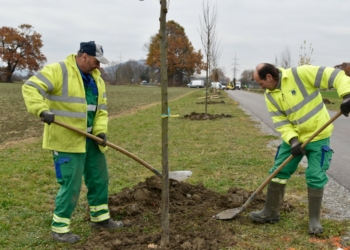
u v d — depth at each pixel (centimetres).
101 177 448
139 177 704
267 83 444
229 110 2220
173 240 413
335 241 416
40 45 8656
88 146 435
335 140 1131
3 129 1384
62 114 409
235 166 776
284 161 439
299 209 516
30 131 1335
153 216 488
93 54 413
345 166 791
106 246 405
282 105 445
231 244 408
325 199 570
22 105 2477
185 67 8881
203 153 911
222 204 526
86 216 494
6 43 8362
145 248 397
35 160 830
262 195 555
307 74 429
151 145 1028
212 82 4581
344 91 393
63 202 418
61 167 413
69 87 409
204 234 429
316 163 432
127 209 497
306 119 431
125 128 1369
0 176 694
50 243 421
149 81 10688
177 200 538
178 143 1049
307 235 434
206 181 666
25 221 486
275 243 413
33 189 627
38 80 393
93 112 441
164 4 351
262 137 1143
